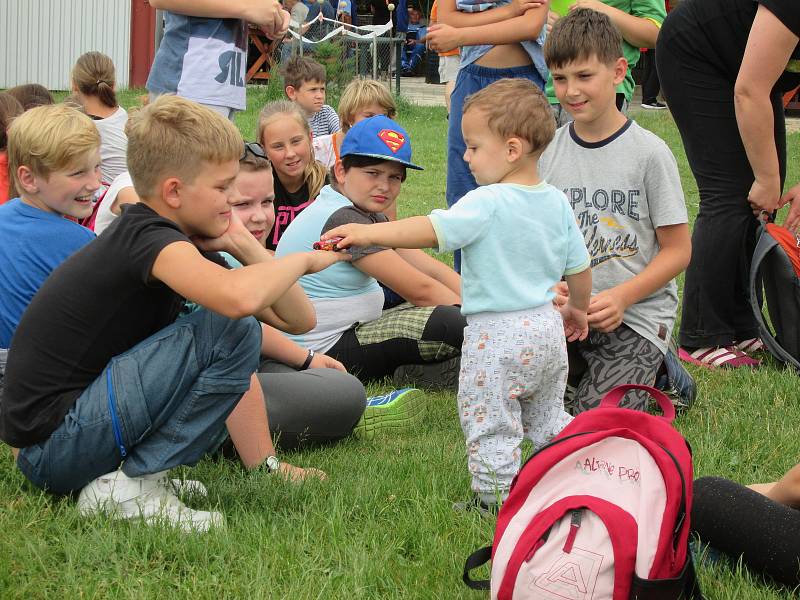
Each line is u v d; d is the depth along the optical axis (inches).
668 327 165.6
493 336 120.9
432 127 576.1
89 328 111.0
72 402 111.5
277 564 103.9
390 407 154.9
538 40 209.2
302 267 111.2
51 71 714.8
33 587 97.8
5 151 193.3
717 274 196.7
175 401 110.7
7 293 134.6
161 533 107.7
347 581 101.1
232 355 111.0
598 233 164.9
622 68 161.6
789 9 172.9
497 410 120.3
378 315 186.1
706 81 192.9
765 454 144.2
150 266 107.5
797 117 697.6
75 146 135.7
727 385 183.9
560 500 89.7
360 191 170.2
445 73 356.8
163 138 109.0
